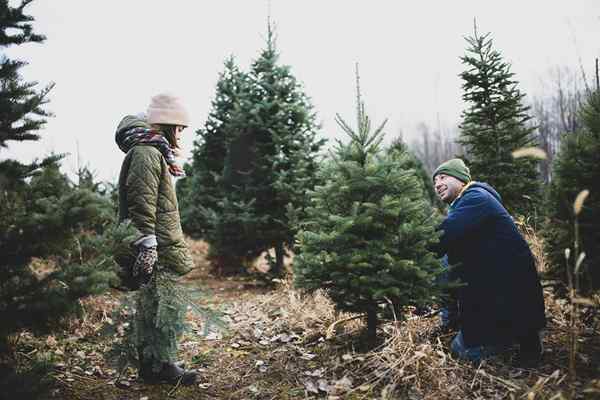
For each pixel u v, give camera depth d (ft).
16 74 7.29
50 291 6.67
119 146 9.36
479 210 10.23
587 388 7.75
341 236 9.89
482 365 9.52
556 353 10.19
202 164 26.09
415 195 10.62
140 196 8.28
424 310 12.30
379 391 8.89
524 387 8.52
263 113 21.54
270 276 20.65
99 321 12.94
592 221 9.95
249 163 21.59
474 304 10.17
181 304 8.55
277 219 20.06
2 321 6.34
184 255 9.06
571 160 10.27
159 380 9.25
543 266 13.88
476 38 19.95
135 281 8.78
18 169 7.18
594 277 10.00
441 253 10.57
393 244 9.98
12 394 6.21
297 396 8.94
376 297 9.14
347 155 10.87
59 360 10.14
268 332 12.86
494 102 19.52
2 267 6.73
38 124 7.61
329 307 13.62
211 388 9.29
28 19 7.43
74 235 7.46
